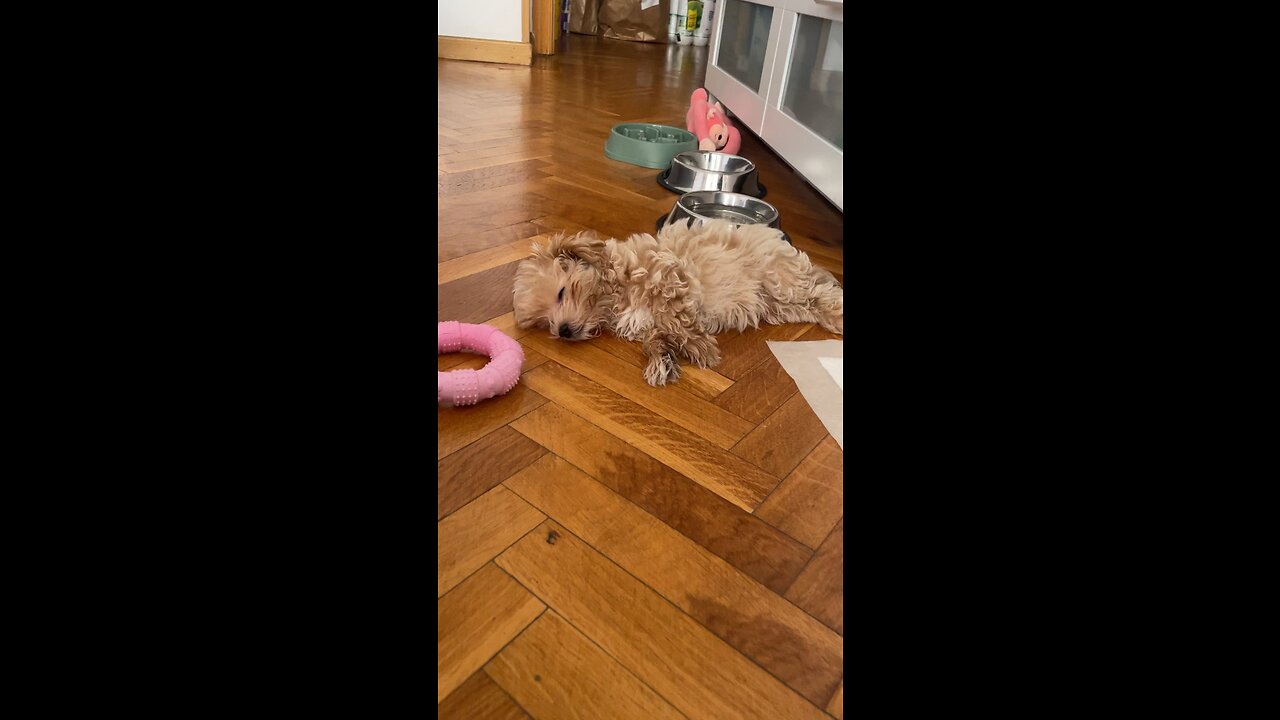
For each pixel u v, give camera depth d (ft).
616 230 5.37
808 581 2.35
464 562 2.31
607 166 7.06
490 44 12.52
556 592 2.22
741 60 8.77
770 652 2.09
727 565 2.39
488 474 2.75
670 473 2.84
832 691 1.99
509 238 5.10
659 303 3.82
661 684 1.96
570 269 3.95
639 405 3.30
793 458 3.00
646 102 10.36
